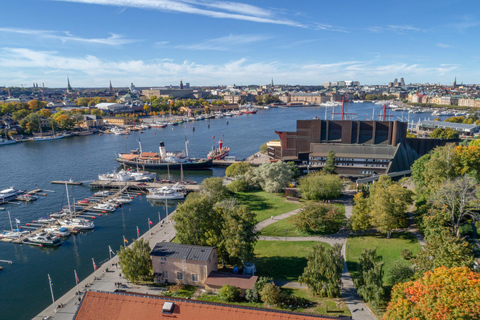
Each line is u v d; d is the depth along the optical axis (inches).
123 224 4923.7
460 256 2358.5
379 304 2463.1
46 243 4256.9
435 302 1745.8
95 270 3363.7
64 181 7303.2
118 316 1870.1
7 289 3292.3
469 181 3385.8
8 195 6176.2
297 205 4970.5
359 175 6368.1
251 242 3233.3
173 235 4192.9
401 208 3624.5
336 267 2640.3
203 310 1819.6
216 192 5093.5
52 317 2640.3
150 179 7465.6
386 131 6584.6
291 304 2546.8
